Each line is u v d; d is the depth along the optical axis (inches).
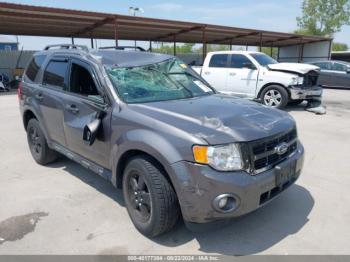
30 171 193.2
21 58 881.5
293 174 126.6
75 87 159.9
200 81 174.1
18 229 129.6
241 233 126.1
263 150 112.3
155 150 110.5
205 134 106.1
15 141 261.0
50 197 157.5
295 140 132.8
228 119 117.0
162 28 748.6
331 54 1175.6
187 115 118.9
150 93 144.4
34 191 164.7
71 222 134.6
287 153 125.6
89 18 592.7
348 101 491.8
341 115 368.2
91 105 143.5
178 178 105.7
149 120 118.2
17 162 209.8
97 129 135.7
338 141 255.3
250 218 136.6
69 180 178.5
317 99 398.9
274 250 115.8
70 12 534.3
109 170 139.9
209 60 440.1
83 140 149.0
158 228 116.5
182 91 155.3
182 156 105.9
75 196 158.6
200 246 118.3
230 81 415.5
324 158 213.3
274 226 130.7
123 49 185.5
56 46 200.8
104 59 152.2
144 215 123.3
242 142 106.7
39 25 673.6
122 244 119.7
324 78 673.0
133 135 119.5
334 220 134.9
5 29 740.7
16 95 564.7
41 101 183.5
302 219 135.8
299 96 373.7
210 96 157.2
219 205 103.6
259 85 390.0
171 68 168.6
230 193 103.3
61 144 174.9
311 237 123.2
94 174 187.2
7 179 181.0
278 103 380.8
